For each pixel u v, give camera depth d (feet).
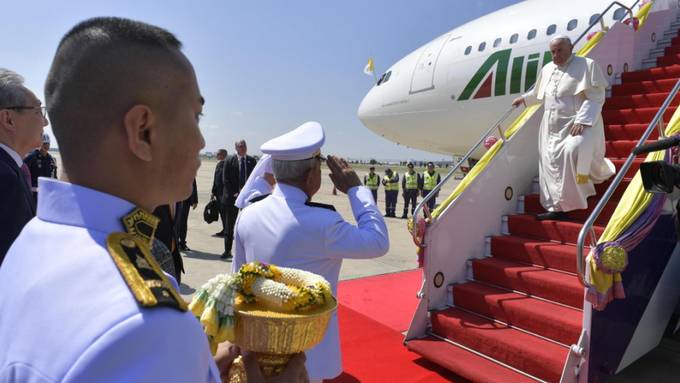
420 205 12.49
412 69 38.04
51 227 2.15
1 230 5.65
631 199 9.61
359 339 13.15
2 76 6.41
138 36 2.25
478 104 31.96
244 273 3.40
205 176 116.98
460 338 11.60
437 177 44.29
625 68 18.37
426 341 12.03
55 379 1.71
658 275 10.69
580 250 8.50
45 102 2.30
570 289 10.84
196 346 1.94
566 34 26.71
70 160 2.25
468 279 13.50
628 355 10.27
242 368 3.26
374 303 16.37
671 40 19.79
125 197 2.29
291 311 3.28
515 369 10.29
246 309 3.34
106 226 2.14
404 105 38.91
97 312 1.78
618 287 8.72
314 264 5.89
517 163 14.67
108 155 2.22
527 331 10.94
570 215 13.28
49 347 1.78
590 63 12.60
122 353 1.69
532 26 28.89
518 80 28.94
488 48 31.07
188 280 18.34
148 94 2.20
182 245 23.71
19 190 5.90
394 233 33.40
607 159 13.50
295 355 3.30
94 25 2.28
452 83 33.58
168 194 2.44
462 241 13.30
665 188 7.21
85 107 2.17
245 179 21.93
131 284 1.86
